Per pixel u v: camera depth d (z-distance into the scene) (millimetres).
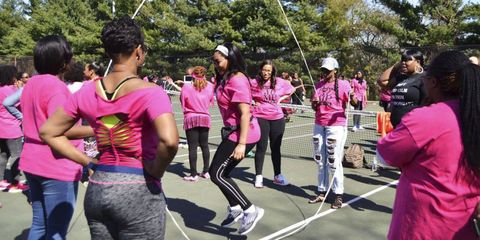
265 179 7000
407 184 2230
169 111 2119
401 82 4602
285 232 4637
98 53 32969
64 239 3139
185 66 28172
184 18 31047
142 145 2174
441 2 25531
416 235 2180
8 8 45000
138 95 2111
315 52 25922
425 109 2145
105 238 2221
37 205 3168
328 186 5734
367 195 6074
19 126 6008
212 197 5934
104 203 2137
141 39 2252
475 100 2037
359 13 29047
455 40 25281
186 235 4520
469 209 2115
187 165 8031
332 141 5391
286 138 12305
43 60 3039
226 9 29812
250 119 4336
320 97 5516
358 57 25906
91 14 36375
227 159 4207
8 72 5918
